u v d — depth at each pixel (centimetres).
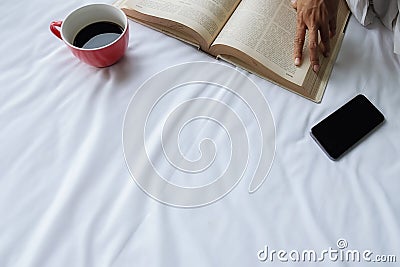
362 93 60
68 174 54
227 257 49
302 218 51
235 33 61
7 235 50
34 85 60
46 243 49
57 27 60
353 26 67
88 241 49
